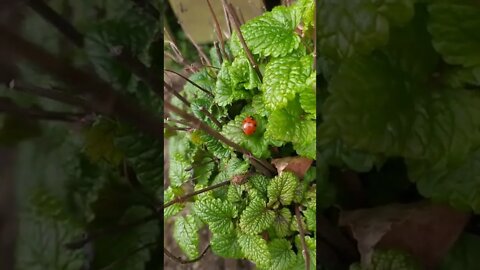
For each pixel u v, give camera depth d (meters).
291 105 0.13
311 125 0.13
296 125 0.13
